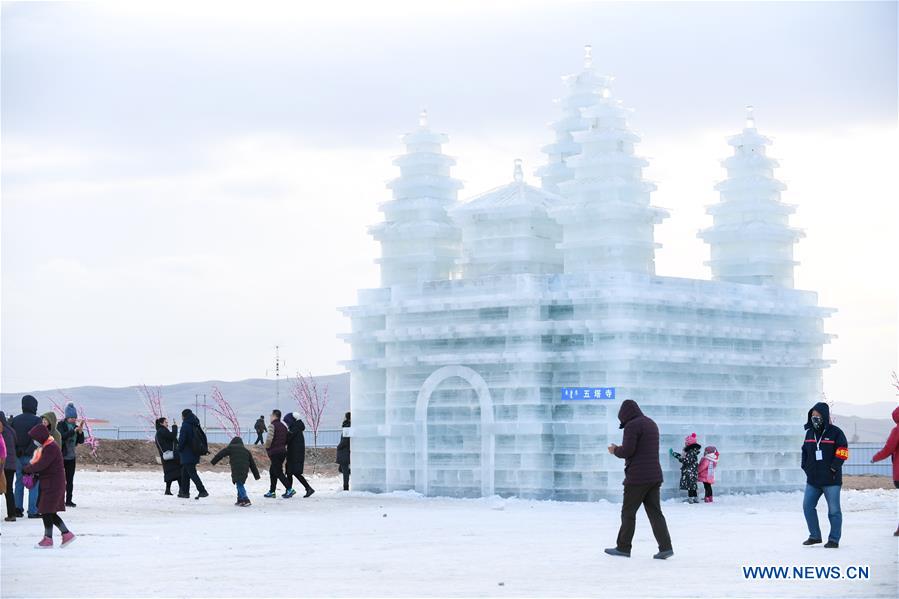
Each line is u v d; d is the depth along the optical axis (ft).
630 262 139.23
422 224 147.54
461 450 136.77
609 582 63.67
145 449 233.14
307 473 220.64
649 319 135.23
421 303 141.69
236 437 120.37
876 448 220.23
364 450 145.38
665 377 135.03
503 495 133.59
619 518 108.06
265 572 68.23
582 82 161.38
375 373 145.79
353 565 71.41
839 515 79.00
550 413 133.69
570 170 158.71
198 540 86.58
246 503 119.24
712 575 66.33
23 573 67.97
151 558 75.31
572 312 135.54
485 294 138.51
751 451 144.25
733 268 159.63
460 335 138.00
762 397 147.43
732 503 129.90
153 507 115.96
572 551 78.74
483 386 135.23
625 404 75.41
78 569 69.77
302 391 361.71
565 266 141.69
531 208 142.72
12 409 618.85
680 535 89.66
